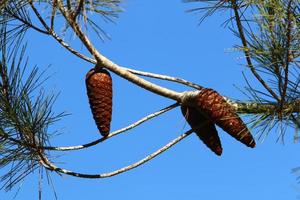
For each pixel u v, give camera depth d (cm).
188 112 566
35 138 565
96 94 544
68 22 523
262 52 472
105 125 544
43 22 557
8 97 550
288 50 467
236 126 526
